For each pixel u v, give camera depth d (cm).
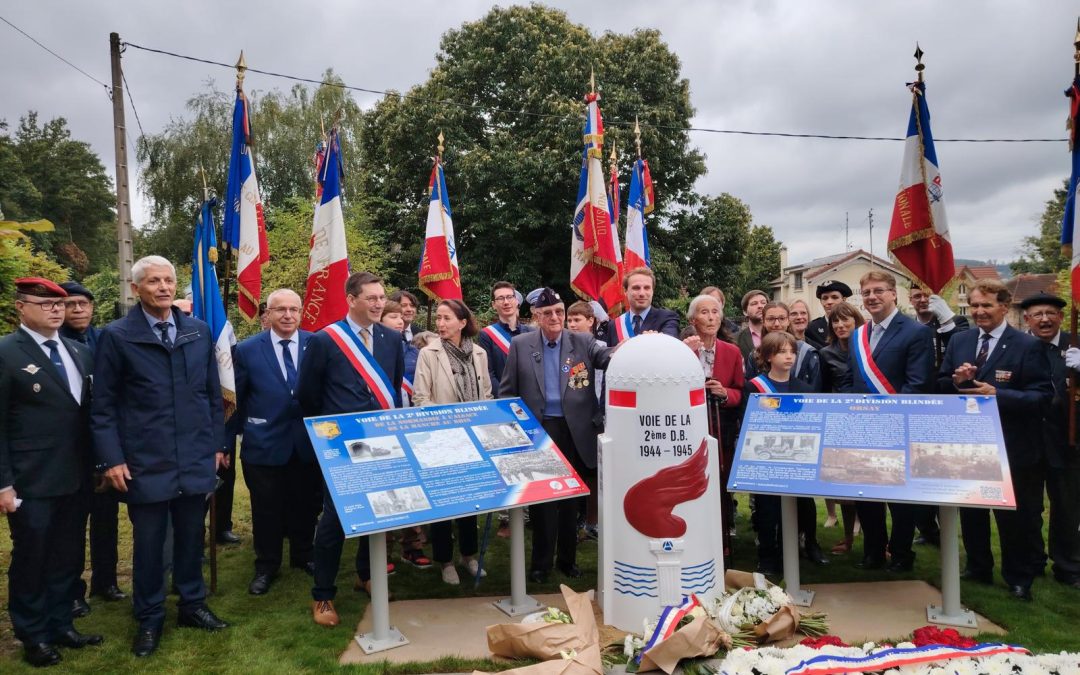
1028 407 436
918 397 432
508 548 583
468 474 409
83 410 401
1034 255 4009
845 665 322
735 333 661
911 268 545
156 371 392
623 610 401
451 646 388
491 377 590
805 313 623
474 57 2134
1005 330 465
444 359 507
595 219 658
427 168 2158
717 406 491
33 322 376
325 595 420
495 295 618
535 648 360
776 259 4609
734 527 606
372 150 2366
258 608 447
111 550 469
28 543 368
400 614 434
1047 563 507
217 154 2517
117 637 405
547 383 498
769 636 373
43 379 373
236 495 778
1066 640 375
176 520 412
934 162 529
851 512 546
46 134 4153
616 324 543
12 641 404
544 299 489
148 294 393
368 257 1933
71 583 393
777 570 493
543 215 1992
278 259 1838
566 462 445
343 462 386
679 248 2259
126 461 385
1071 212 485
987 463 393
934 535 562
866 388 483
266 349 498
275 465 485
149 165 2539
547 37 2153
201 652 382
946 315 541
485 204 2020
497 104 2180
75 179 4103
